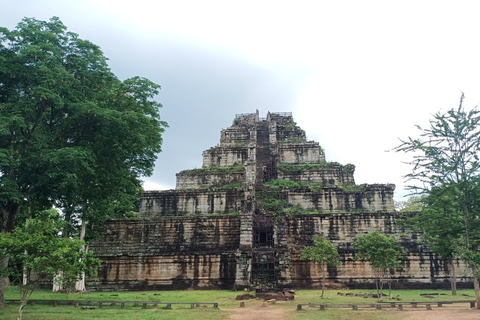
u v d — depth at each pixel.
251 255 31.92
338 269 34.06
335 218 36.38
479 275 18.86
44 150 20.02
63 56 22.73
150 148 28.48
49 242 14.73
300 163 47.09
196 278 33.84
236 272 31.52
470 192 19.41
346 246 35.41
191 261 34.38
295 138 52.25
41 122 22.41
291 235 36.09
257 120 56.94
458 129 19.83
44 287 33.91
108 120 21.84
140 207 41.12
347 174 43.84
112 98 24.95
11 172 20.14
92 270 17.06
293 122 56.78
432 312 18.28
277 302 23.47
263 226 35.56
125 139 23.53
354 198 39.94
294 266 34.12
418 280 33.47
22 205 23.72
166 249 35.94
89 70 23.69
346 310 19.66
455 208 20.23
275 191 40.50
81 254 16.34
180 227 36.62
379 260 25.56
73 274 15.42
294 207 39.03
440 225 20.80
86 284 33.94
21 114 20.02
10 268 15.50
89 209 33.38
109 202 34.12
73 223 35.75
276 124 53.75
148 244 36.25
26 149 20.22
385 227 35.56
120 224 36.91
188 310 19.98
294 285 33.50
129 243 36.34
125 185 30.02
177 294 28.77
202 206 40.53
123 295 28.03
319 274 33.81
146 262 34.66
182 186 44.44
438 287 33.06
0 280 20.39
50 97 19.48
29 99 20.95
